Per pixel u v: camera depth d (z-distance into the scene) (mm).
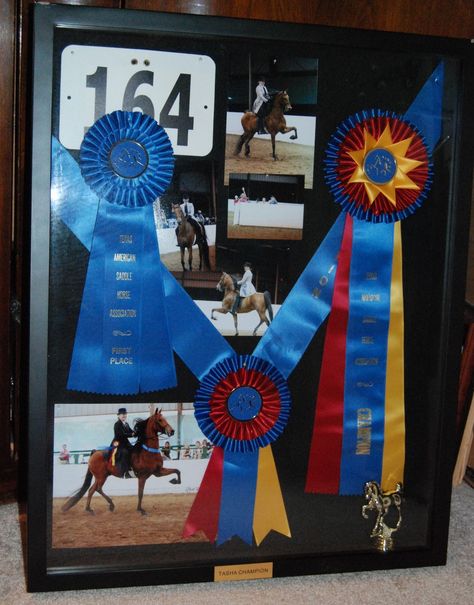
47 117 848
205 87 887
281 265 928
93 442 902
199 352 917
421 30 1170
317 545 967
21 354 1094
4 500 1149
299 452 952
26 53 1071
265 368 931
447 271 960
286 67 902
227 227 910
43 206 856
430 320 968
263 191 914
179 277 906
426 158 944
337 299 942
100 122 864
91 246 881
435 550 985
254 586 925
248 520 947
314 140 916
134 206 885
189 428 922
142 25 861
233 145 900
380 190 933
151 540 925
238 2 1113
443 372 969
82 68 858
